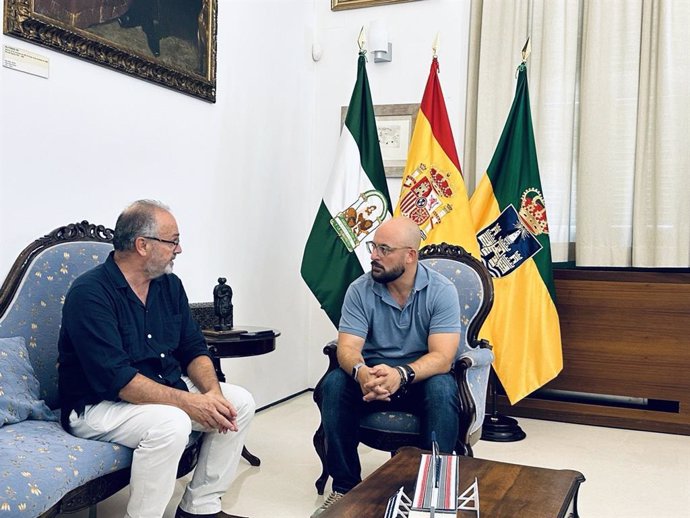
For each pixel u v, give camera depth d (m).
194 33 3.37
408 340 2.59
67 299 2.15
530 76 4.08
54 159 2.64
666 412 3.79
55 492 1.70
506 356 3.69
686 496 2.76
